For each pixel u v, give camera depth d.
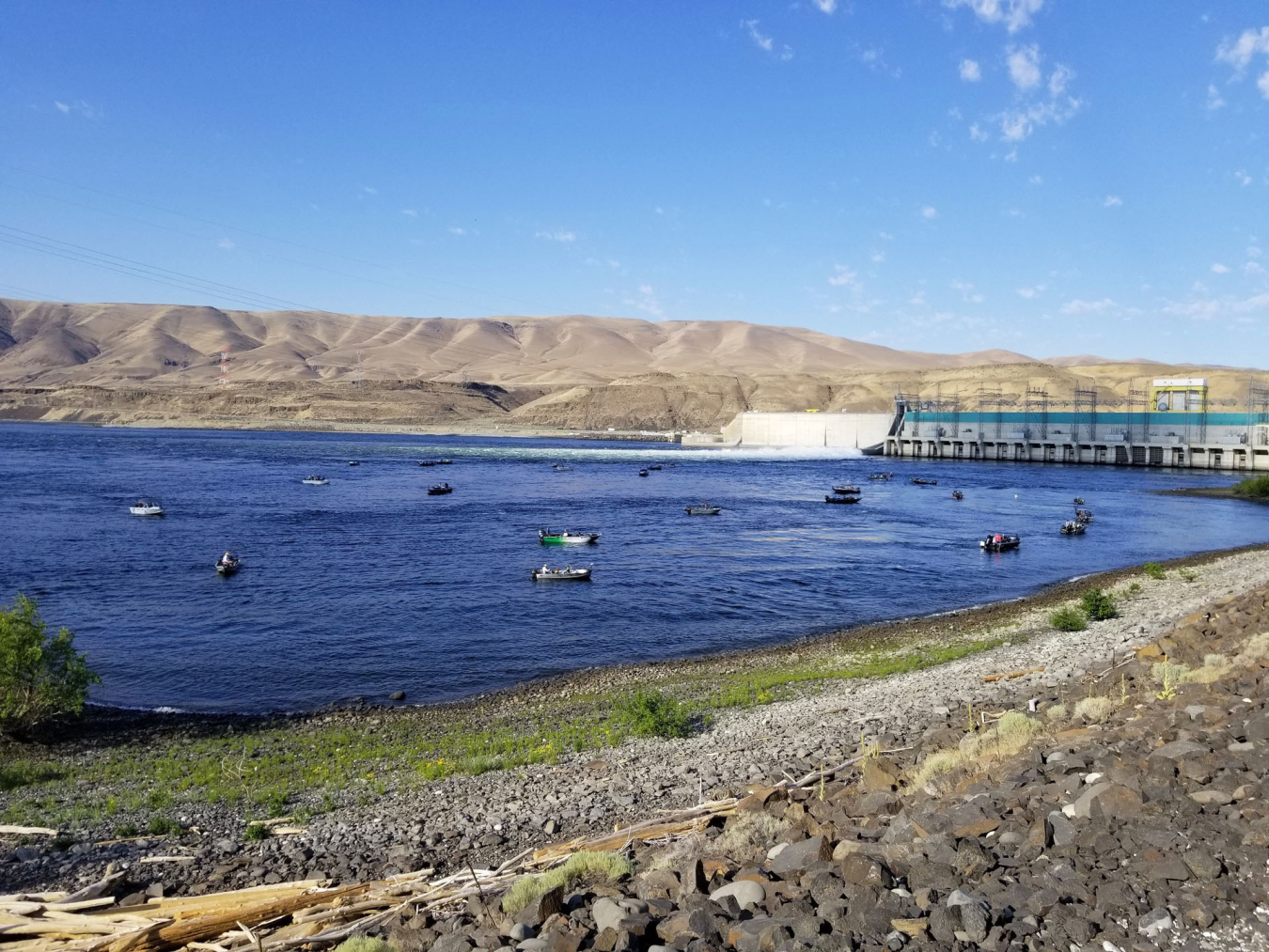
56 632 45.62
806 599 55.56
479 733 28.69
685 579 62.00
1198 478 167.00
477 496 122.00
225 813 20.36
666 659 41.09
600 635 45.84
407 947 10.90
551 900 10.47
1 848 18.23
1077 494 133.00
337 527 88.12
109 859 17.48
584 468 181.00
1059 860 9.61
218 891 15.48
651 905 9.95
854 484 149.75
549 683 36.88
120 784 23.70
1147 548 78.88
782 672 36.34
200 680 37.50
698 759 22.31
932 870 9.48
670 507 111.25
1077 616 41.94
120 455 193.25
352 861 16.70
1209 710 14.31
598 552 74.31
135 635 45.25
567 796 19.91
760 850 12.21
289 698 35.16
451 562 68.44
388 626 47.69
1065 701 21.03
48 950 12.39
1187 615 37.41
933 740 19.09
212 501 110.56
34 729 29.77
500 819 18.70
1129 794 10.55
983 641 39.91
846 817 13.34
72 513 95.50
